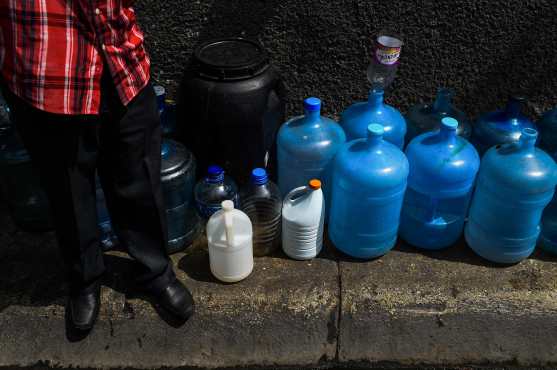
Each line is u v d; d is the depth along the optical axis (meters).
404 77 2.86
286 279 2.31
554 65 2.81
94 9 1.59
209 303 2.23
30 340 2.25
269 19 2.67
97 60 1.65
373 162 2.17
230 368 2.27
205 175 2.57
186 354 2.27
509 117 2.51
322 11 2.64
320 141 2.38
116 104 1.76
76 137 1.74
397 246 2.49
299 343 2.26
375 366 2.29
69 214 1.91
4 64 1.61
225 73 2.31
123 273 2.34
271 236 2.41
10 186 2.46
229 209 2.13
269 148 2.56
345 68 2.82
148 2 2.60
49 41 1.56
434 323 2.25
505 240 2.29
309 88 2.89
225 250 2.16
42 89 1.60
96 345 2.26
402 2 2.62
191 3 2.61
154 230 2.07
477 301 2.24
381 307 2.23
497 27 2.70
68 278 2.18
